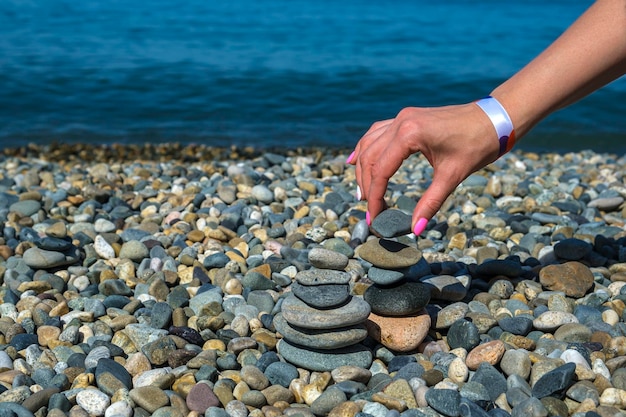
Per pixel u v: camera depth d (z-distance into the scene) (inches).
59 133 110.6
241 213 59.8
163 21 202.1
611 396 32.7
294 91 136.4
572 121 118.0
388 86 140.4
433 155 33.3
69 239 52.7
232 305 42.9
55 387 34.4
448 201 61.9
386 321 37.2
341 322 34.9
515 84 32.8
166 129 114.3
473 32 199.8
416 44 180.9
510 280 45.7
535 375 34.4
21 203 59.6
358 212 58.1
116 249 52.1
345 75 147.5
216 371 35.6
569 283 43.3
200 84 139.2
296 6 238.1
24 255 48.4
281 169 79.4
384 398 32.6
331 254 37.1
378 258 36.7
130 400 33.5
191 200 62.1
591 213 59.2
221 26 196.9
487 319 39.3
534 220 56.9
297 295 35.9
